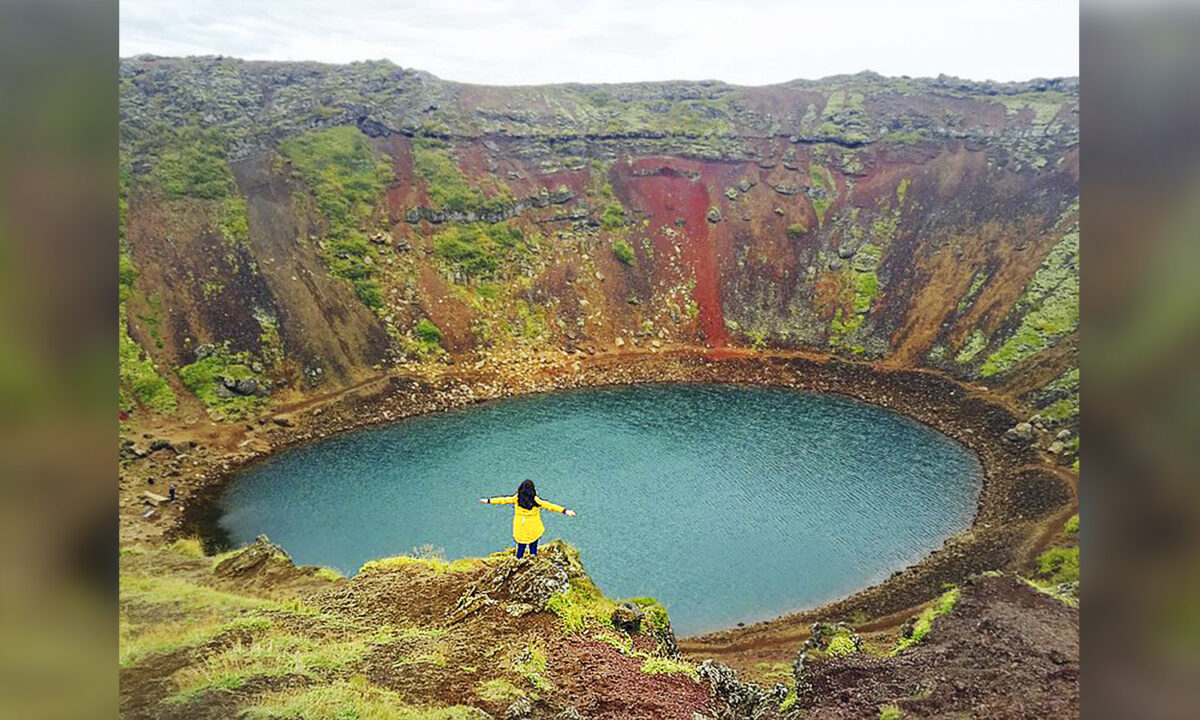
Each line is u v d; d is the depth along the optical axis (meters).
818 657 13.34
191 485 46.72
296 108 98.38
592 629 12.80
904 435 59.00
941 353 78.75
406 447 55.06
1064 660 11.52
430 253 88.56
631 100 126.19
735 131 116.56
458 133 105.56
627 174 107.94
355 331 74.50
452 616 13.12
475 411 66.00
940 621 13.98
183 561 18.41
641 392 73.00
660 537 38.25
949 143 106.94
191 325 66.56
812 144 113.62
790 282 95.50
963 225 94.44
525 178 103.62
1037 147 100.06
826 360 81.50
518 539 14.26
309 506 42.72
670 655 13.12
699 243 100.94
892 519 41.28
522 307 87.19
